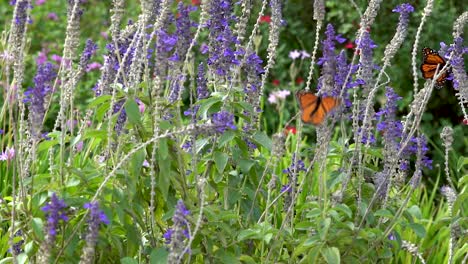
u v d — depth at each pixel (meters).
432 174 12.50
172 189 6.67
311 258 6.42
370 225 7.10
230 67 7.40
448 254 8.52
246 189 6.97
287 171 7.25
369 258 6.82
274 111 13.71
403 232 8.69
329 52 6.66
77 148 8.26
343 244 6.63
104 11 16.50
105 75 7.32
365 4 13.80
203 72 7.41
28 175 7.07
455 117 13.35
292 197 6.67
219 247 6.60
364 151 7.21
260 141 6.82
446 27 13.05
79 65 7.57
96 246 6.22
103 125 6.74
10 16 15.81
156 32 6.62
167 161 6.22
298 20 14.30
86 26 16.17
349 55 14.02
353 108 7.30
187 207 6.41
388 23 13.33
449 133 7.26
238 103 6.86
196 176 6.52
